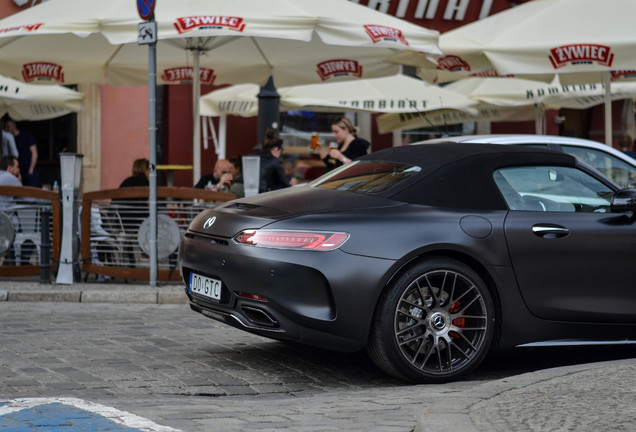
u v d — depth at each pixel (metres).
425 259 7.02
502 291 7.24
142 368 7.49
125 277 12.33
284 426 5.50
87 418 5.60
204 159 20.69
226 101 18.55
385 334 6.89
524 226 7.32
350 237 6.86
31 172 19.22
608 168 10.05
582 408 5.39
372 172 7.69
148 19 11.53
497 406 5.50
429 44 12.56
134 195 12.25
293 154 20.98
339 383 7.21
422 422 5.14
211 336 9.02
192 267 7.43
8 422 5.46
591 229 7.50
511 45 12.98
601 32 12.89
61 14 12.20
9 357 7.77
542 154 7.78
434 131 22.25
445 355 7.19
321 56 15.13
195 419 5.68
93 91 20.12
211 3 12.06
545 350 8.65
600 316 7.52
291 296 6.78
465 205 7.31
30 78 14.60
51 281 12.51
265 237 6.91
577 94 18.14
